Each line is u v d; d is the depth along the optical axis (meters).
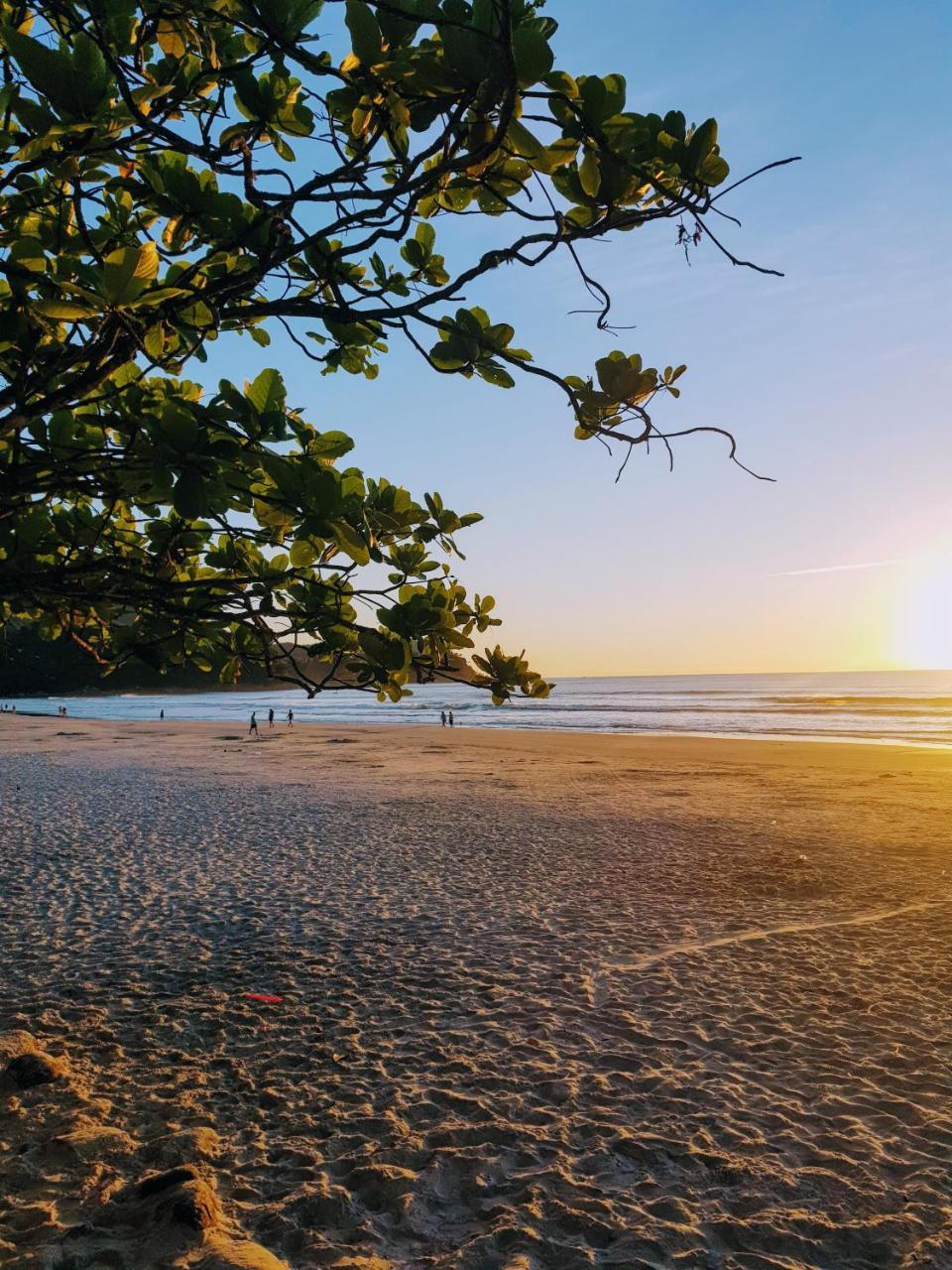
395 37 1.63
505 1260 4.02
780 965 8.48
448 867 13.17
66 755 36.28
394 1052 6.45
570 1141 5.17
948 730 52.00
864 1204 4.50
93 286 1.89
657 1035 6.77
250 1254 3.80
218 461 1.82
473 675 2.12
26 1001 7.44
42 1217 4.20
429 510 2.42
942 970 8.28
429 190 1.78
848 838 15.64
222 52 2.21
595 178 1.79
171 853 14.27
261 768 30.34
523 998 7.58
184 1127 5.27
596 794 22.69
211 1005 7.38
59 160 1.65
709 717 69.81
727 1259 4.05
